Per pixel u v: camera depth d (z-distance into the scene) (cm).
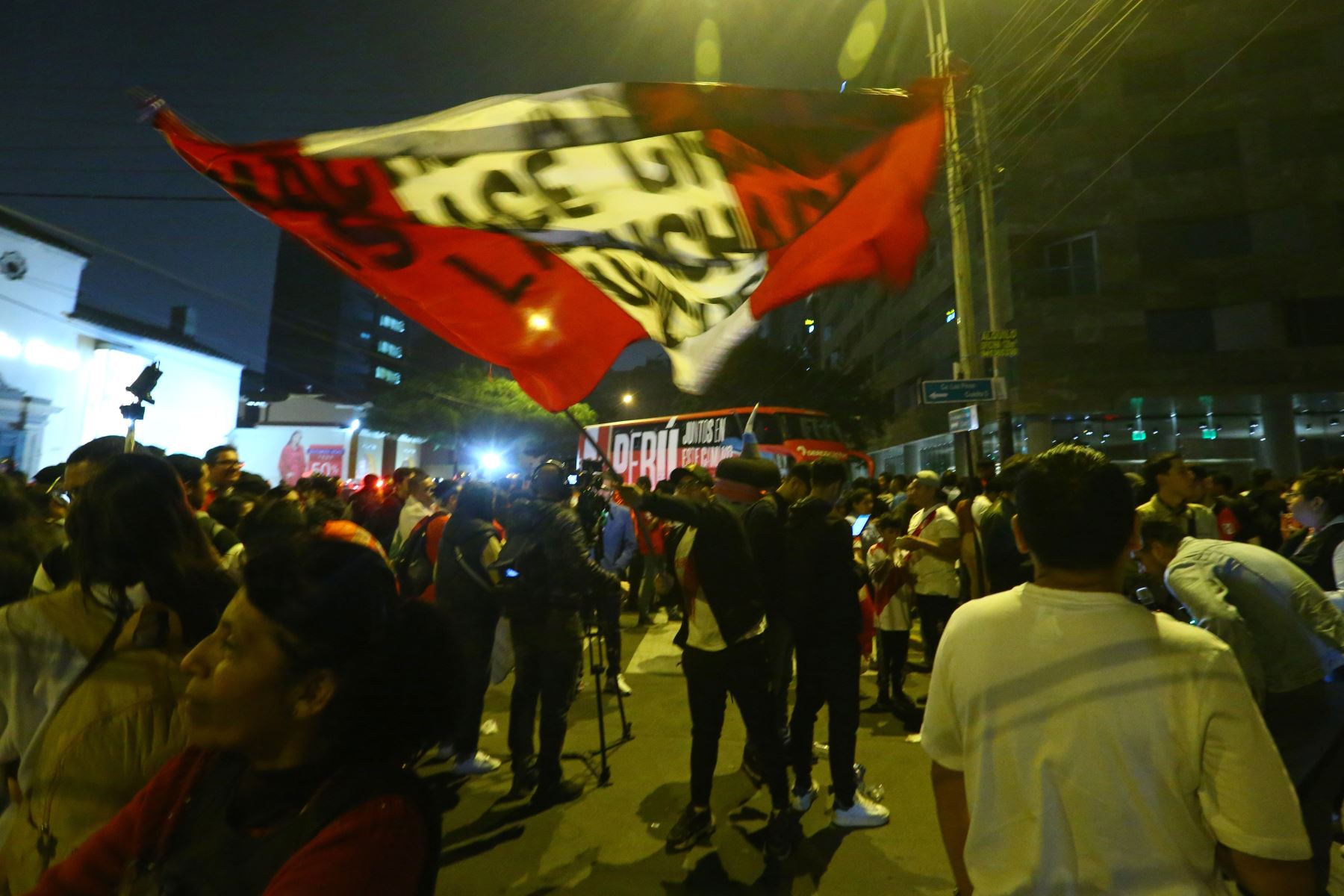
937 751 157
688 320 274
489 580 450
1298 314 2258
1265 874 123
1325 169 2223
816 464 408
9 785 173
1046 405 2412
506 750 514
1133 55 2373
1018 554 496
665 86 222
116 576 167
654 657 798
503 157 226
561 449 3325
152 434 2081
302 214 231
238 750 109
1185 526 436
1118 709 132
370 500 863
